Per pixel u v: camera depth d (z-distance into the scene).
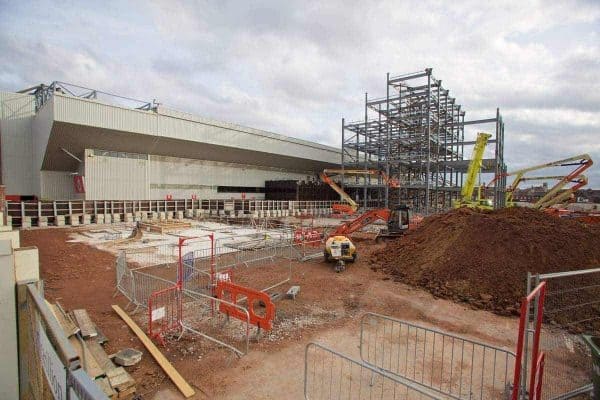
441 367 6.23
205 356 6.61
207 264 14.43
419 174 57.78
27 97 35.69
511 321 8.61
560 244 10.84
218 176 49.28
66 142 32.12
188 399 5.29
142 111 36.28
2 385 4.01
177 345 7.00
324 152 65.50
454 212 16.34
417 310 9.42
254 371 6.09
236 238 21.73
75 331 5.98
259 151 51.53
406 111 52.31
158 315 7.74
